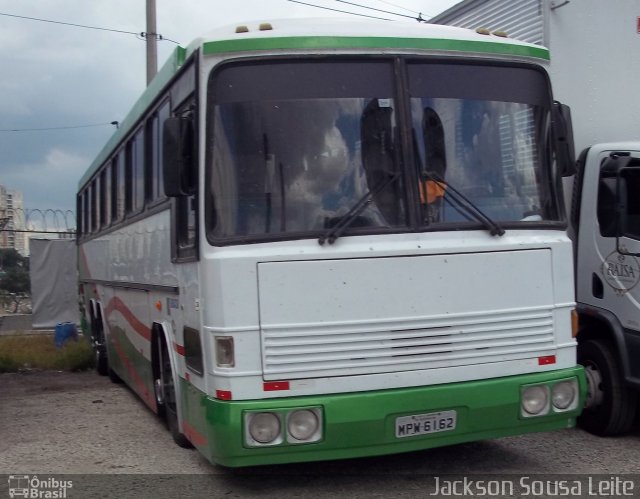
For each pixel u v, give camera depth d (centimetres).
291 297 502
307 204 518
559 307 567
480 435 537
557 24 775
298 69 533
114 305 1016
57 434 790
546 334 559
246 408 491
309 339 504
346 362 508
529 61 586
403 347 519
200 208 518
